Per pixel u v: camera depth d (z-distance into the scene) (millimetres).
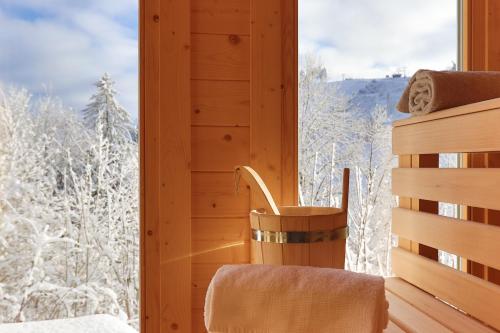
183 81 1400
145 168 1395
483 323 1011
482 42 1559
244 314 853
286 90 1452
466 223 1026
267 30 1438
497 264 924
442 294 1120
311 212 1342
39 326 1212
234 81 1438
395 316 1035
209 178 1429
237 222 1435
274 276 870
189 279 1401
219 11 1434
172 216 1396
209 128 1430
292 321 827
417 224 1252
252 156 1431
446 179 1103
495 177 926
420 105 1231
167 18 1397
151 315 1390
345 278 842
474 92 1157
